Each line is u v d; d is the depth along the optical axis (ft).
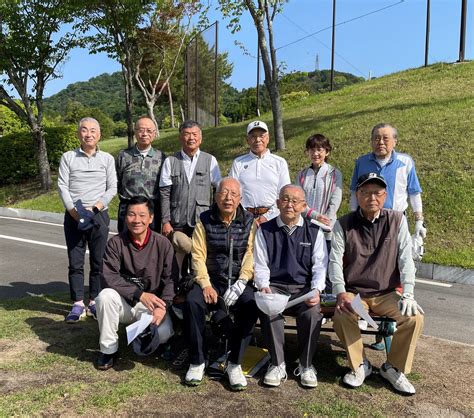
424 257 21.22
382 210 11.17
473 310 16.55
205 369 11.19
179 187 13.62
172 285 11.68
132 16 41.16
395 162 13.39
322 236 11.51
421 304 17.17
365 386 10.69
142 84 67.15
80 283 14.76
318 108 45.37
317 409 9.65
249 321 10.81
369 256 11.19
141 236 11.44
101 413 9.29
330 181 14.51
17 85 41.47
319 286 11.03
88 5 39.09
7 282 19.39
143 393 10.11
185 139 13.67
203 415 9.36
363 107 40.24
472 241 21.86
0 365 11.11
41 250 25.40
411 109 35.32
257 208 13.83
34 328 13.64
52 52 41.60
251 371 11.17
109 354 11.18
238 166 14.21
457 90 38.88
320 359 12.10
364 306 10.90
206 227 11.69
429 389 10.59
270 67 34.42
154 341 10.99
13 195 43.88
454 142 28.45
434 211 24.03
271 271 11.46
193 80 57.31
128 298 11.32
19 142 47.32
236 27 33.96
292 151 33.68
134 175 14.19
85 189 14.60
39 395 9.77
